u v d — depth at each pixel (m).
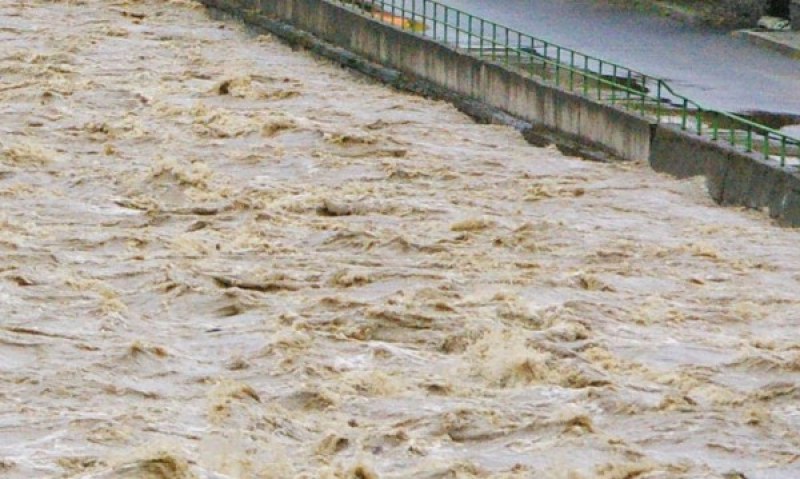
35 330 46.47
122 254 54.06
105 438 39.47
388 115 73.94
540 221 57.97
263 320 48.09
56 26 90.88
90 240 55.19
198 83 79.75
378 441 39.97
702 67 79.94
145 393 42.69
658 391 43.25
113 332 46.91
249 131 69.75
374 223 58.09
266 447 39.44
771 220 59.81
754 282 52.78
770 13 89.44
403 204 59.94
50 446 38.97
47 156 65.44
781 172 59.44
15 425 40.06
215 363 45.19
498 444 40.06
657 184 63.56
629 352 45.94
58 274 50.97
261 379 44.16
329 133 68.56
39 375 43.38
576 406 42.28
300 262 53.56
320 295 50.09
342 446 39.69
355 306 48.97
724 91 75.38
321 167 65.31
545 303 49.56
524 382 44.12
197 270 51.78
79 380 43.19
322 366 44.88
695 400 42.72
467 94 74.94
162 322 48.28
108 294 49.72
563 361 45.09
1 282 50.09
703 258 54.91
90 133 69.94
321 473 37.88
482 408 41.72
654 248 55.72
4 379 43.16
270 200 60.59
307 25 87.44
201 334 47.31
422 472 38.19
